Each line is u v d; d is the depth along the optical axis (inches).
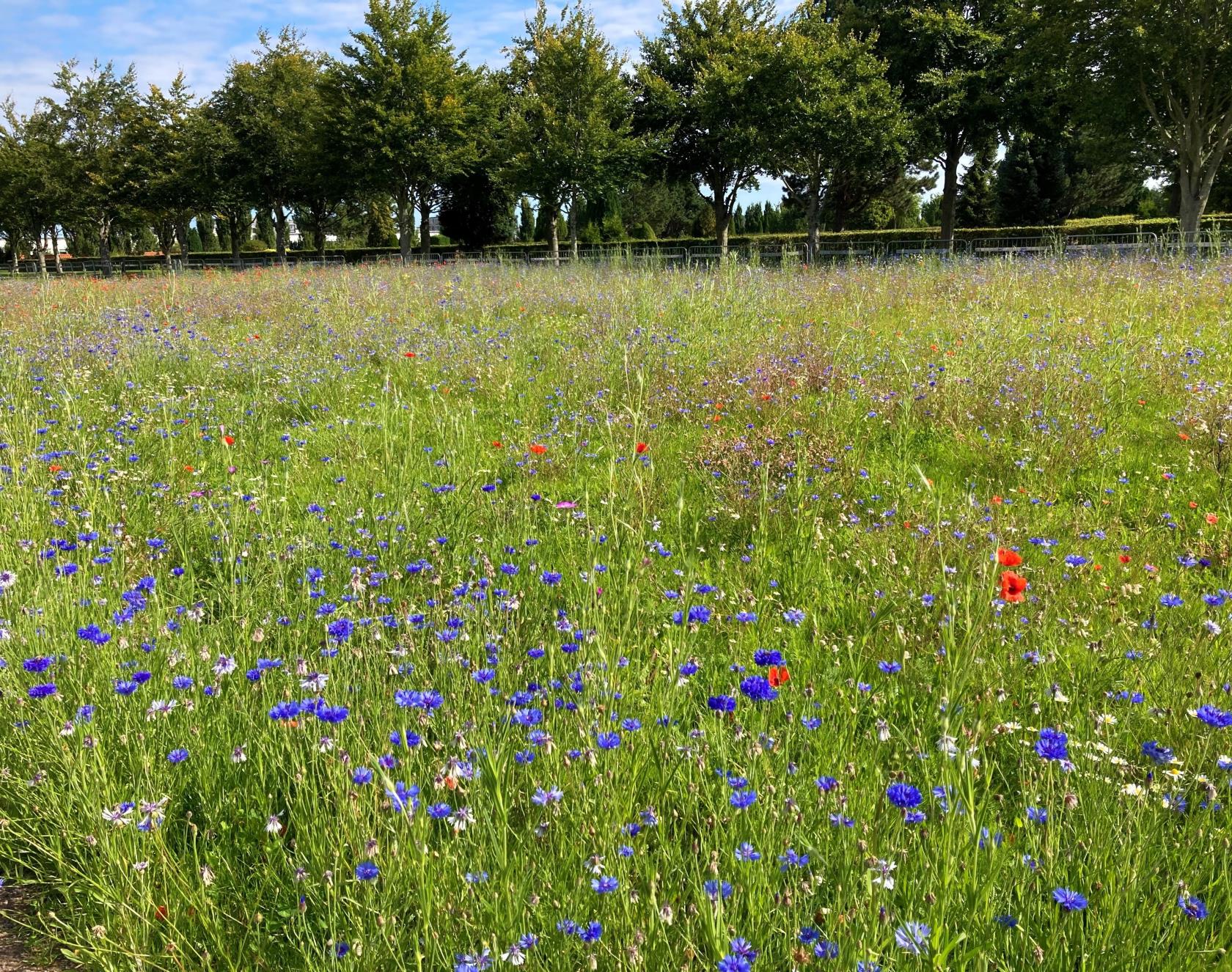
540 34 1419.8
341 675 108.3
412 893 77.3
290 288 657.0
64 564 127.4
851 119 1200.2
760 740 88.4
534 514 177.9
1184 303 404.8
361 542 162.9
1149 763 94.1
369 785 85.1
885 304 472.7
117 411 263.9
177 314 504.7
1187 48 886.4
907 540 161.9
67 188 1817.2
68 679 106.0
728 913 72.6
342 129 1525.6
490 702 99.3
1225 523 172.6
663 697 105.5
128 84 1850.4
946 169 1414.9
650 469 199.0
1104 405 250.2
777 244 1579.7
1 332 398.3
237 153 1775.3
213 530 165.8
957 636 121.7
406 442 239.0
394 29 1524.4
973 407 247.9
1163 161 1164.5
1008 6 1069.1
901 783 73.7
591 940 66.3
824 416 243.8
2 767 97.7
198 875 81.7
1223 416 219.9
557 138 1371.8
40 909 84.7
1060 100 1048.2
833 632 134.1
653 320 403.5
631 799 85.7
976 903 70.9
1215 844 81.6
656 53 1547.7
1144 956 69.9
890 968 65.2
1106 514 184.2
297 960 75.5
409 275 748.0
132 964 73.5
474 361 340.8
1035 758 96.7
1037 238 1354.6
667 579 151.7
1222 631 121.9
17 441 215.5
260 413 276.2
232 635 123.7
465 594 127.9
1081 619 126.3
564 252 1652.3
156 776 92.6
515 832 84.8
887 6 1398.9
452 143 1587.1
